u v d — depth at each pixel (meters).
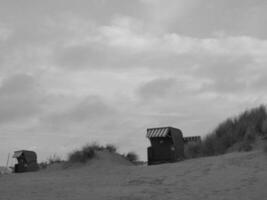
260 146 15.91
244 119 19.47
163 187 10.78
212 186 10.22
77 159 20.64
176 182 11.41
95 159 20.14
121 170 16.02
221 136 19.38
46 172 18.78
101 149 22.14
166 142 18.78
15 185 12.61
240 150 16.81
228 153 16.34
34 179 14.81
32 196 10.02
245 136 17.42
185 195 9.38
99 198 9.46
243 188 9.58
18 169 24.59
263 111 19.05
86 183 12.69
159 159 18.69
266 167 11.63
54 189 11.33
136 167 16.31
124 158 22.36
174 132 19.22
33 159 25.73
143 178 12.83
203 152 19.05
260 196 8.67
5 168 27.98
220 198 8.77
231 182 10.41
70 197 9.71
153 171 14.16
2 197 9.94
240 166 12.28
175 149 18.69
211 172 12.10
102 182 12.75
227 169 12.16
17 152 25.31
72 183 12.80
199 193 9.51
